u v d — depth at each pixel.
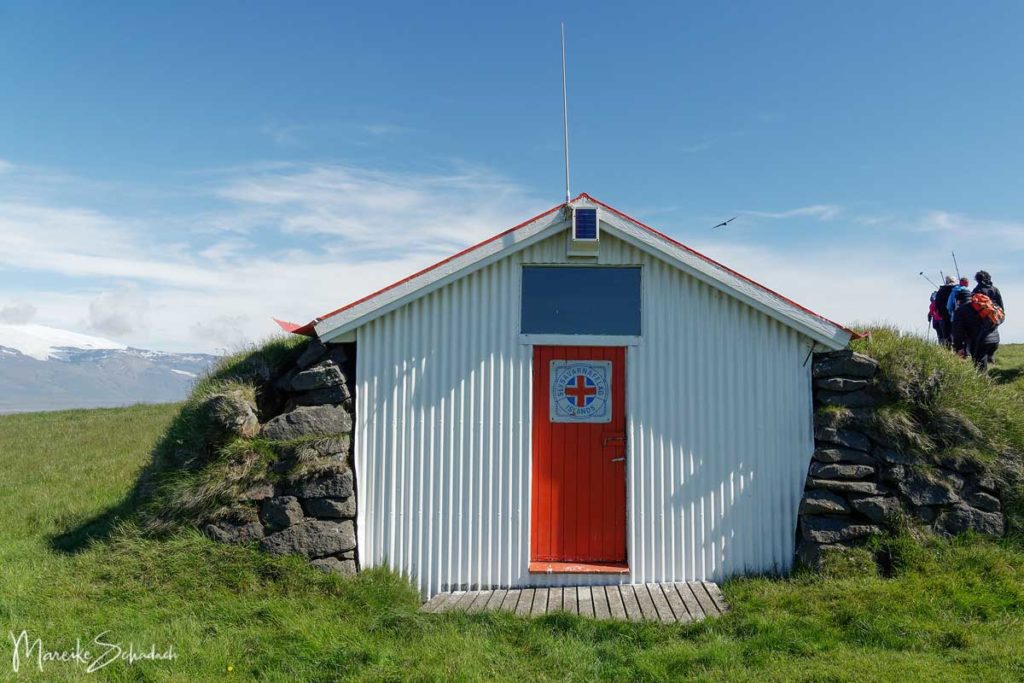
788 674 5.92
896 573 7.95
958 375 9.24
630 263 9.02
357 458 8.91
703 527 8.74
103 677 6.29
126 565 8.53
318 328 8.94
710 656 6.27
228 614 7.57
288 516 8.59
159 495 9.30
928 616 6.96
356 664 6.36
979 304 12.50
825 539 8.38
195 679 6.22
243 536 8.63
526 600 8.05
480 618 7.37
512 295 9.06
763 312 8.84
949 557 7.98
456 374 8.98
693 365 8.93
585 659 6.43
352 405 9.08
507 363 8.98
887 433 8.63
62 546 9.88
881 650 6.39
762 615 7.18
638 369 8.95
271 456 8.87
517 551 8.76
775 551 8.69
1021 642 6.36
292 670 6.36
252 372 10.05
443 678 6.01
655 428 8.88
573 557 8.90
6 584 8.37
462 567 8.76
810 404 8.84
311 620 7.36
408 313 9.06
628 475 8.81
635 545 8.73
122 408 24.48
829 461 8.67
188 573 8.30
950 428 8.74
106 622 7.36
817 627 6.84
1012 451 8.68
